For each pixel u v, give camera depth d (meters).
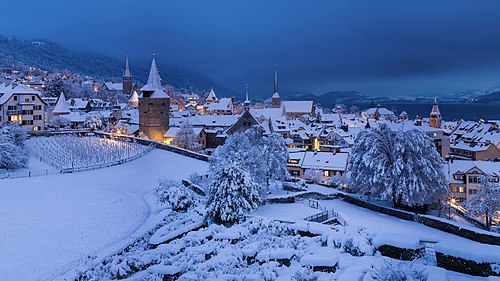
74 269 26.64
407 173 45.38
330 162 82.44
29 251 31.98
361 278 15.73
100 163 67.88
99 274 24.23
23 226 37.22
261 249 22.67
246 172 34.66
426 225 39.34
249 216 31.66
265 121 132.00
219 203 32.69
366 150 49.06
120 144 85.25
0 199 44.34
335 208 45.75
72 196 47.62
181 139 95.38
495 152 99.75
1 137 62.03
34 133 90.69
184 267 21.39
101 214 42.03
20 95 94.19
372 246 20.38
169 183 43.94
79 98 186.50
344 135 121.19
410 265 15.60
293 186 56.03
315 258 19.02
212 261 21.22
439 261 18.94
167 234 29.73
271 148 58.44
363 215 42.91
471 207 53.78
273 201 45.94
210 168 53.75
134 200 47.97
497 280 15.45
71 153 74.94
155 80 107.19
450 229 36.22
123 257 26.14
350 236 21.27
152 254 24.59
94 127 113.94
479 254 17.94
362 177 49.06
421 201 44.91
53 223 38.50
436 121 174.62
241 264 21.28
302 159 84.88
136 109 164.00
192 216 35.12
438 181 45.78
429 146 47.31
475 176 73.88
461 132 154.12
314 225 25.92
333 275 17.31
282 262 20.75
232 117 121.94
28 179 54.34
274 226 27.11
